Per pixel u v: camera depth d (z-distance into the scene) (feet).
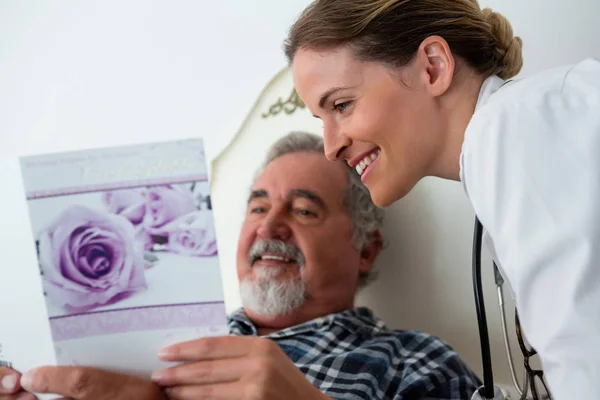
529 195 1.97
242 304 4.35
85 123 5.32
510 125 2.07
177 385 2.32
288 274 4.07
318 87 2.87
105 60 5.20
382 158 2.87
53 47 5.32
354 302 4.36
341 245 4.12
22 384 2.31
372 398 3.45
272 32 4.62
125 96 5.18
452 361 3.67
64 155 2.20
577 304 1.86
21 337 2.42
